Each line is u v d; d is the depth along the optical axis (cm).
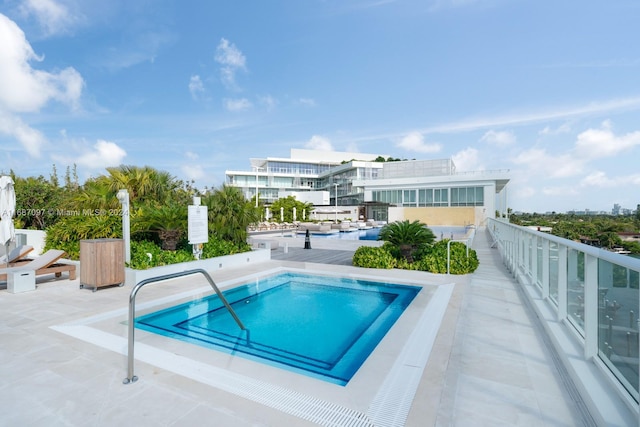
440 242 1074
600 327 300
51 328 449
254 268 932
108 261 677
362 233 2772
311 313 589
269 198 6331
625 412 235
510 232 909
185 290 682
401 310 601
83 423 240
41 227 1526
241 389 292
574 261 384
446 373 319
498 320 477
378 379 309
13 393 281
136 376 313
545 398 274
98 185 1263
